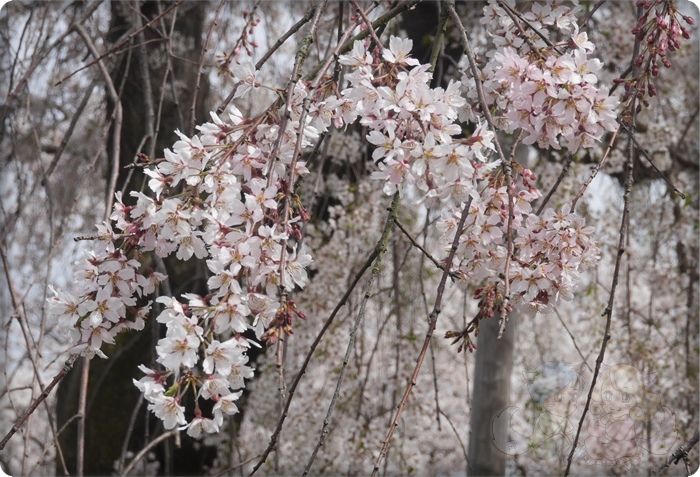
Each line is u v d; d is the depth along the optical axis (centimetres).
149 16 441
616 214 437
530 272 181
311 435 397
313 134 166
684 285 446
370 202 402
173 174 157
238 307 142
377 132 159
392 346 410
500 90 203
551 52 191
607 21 416
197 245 156
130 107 443
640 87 194
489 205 181
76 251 479
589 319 430
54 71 434
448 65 447
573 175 405
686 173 470
